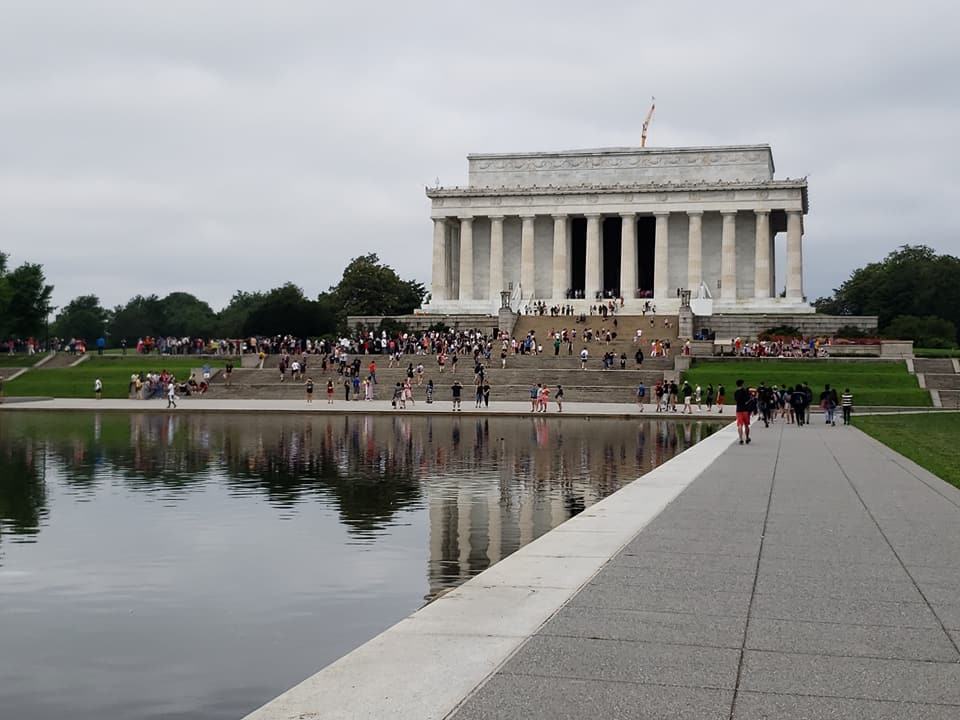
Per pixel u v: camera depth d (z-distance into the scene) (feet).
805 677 34.55
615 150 456.04
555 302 440.45
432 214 455.63
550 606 44.32
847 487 89.56
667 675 34.71
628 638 39.22
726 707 31.63
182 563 70.38
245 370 328.08
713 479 95.86
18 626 55.11
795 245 428.15
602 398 282.97
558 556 55.98
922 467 109.91
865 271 638.12
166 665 48.55
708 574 51.19
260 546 76.13
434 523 85.92
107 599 60.75
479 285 464.24
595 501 98.17
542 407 240.12
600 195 442.91
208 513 91.35
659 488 88.28
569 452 146.10
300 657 49.65
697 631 40.19
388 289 582.76
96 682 46.14
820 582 49.32
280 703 32.12
